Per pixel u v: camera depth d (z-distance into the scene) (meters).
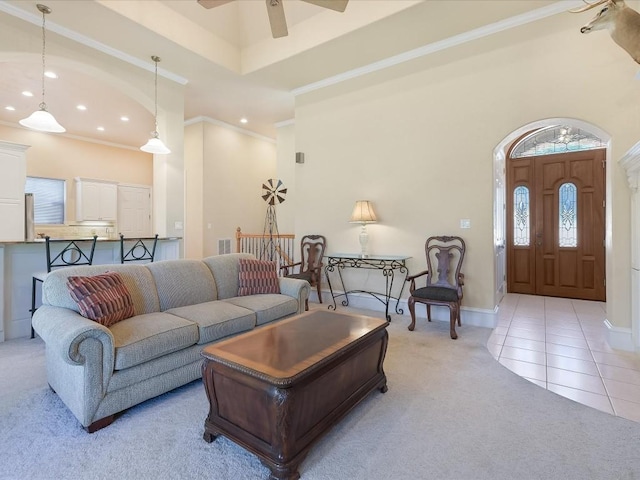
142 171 9.10
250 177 7.89
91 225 8.02
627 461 1.68
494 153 3.82
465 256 4.01
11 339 3.41
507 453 1.75
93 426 1.91
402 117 4.43
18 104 5.93
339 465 1.67
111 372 1.96
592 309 4.64
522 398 2.30
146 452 1.75
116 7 3.44
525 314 4.43
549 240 5.45
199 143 6.86
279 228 7.49
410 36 3.96
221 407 1.81
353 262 4.85
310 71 4.80
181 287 3.05
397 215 4.49
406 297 4.45
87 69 3.98
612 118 3.20
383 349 2.39
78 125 7.12
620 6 2.30
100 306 2.20
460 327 3.88
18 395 2.29
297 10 4.21
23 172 4.39
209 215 6.97
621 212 3.15
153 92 4.61
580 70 3.34
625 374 2.65
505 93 3.73
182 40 4.09
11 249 3.46
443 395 2.35
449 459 1.71
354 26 3.84
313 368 1.67
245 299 3.25
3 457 1.70
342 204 4.99
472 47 3.91
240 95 5.68
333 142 5.06
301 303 3.51
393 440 1.86
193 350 2.44
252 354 1.82
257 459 1.71
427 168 4.25
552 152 5.41
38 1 3.25
